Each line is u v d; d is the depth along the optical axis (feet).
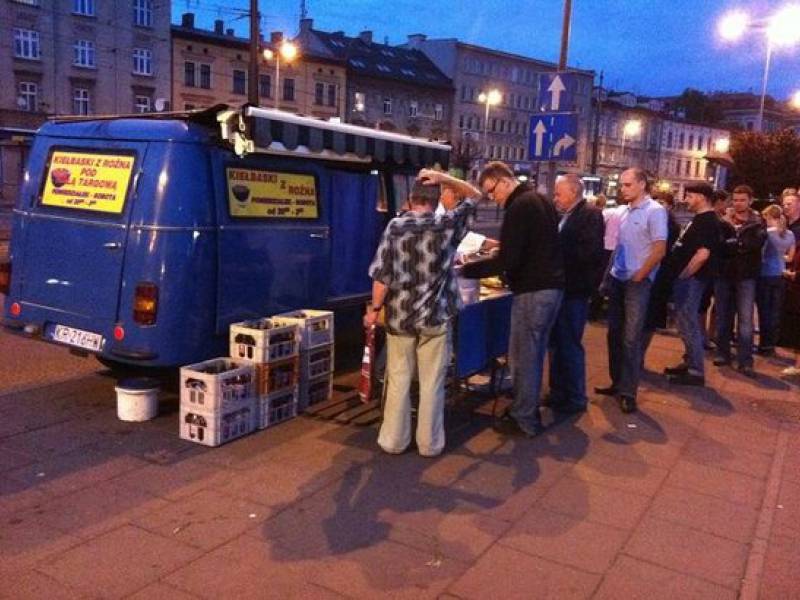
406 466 15.92
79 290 18.24
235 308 18.69
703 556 12.56
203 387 16.44
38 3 133.49
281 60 173.78
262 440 17.11
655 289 24.02
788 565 12.41
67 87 139.23
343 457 16.26
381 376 20.17
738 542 13.12
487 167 17.89
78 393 20.29
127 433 17.25
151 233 17.12
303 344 18.93
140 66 150.00
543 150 31.04
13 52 131.54
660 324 24.66
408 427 16.60
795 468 16.93
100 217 17.92
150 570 11.30
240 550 12.01
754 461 17.24
